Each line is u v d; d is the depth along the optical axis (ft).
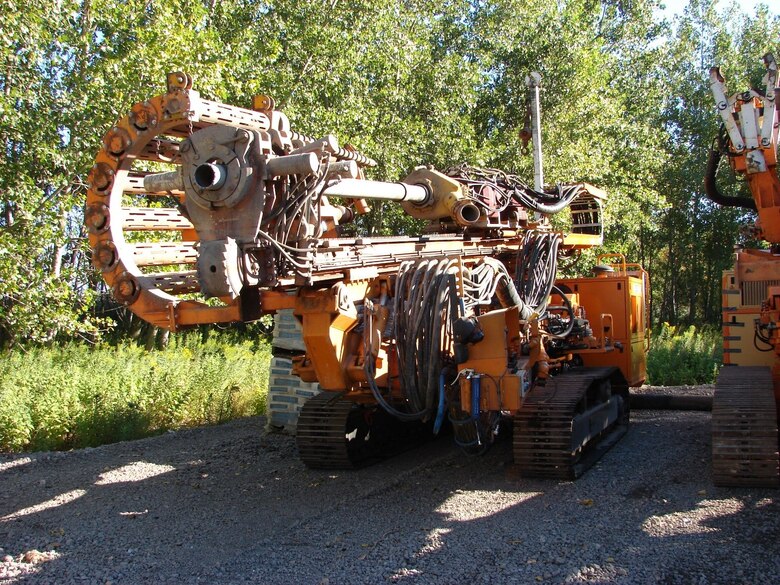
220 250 15.62
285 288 18.26
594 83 74.43
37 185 41.70
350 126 52.19
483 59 72.59
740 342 25.46
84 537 18.19
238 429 32.91
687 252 111.34
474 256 24.25
